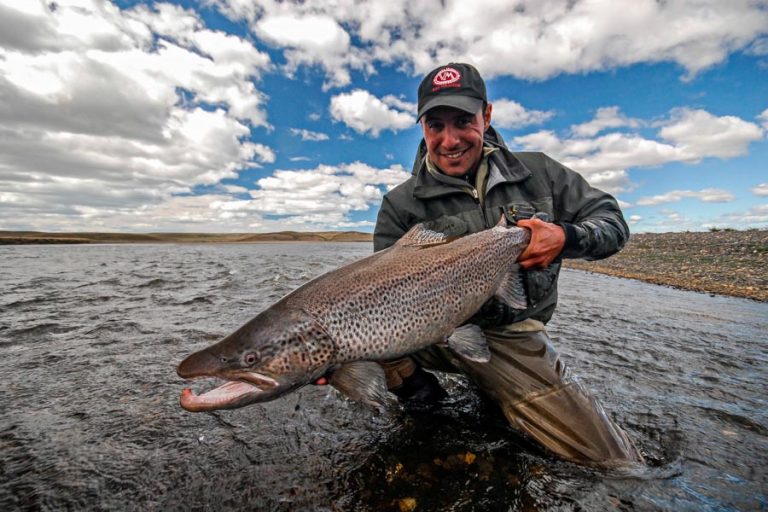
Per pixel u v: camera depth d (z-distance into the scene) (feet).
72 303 6.54
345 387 2.26
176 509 1.78
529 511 1.77
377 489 1.92
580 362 3.69
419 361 3.16
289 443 2.32
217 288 8.41
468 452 2.24
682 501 1.85
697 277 9.86
